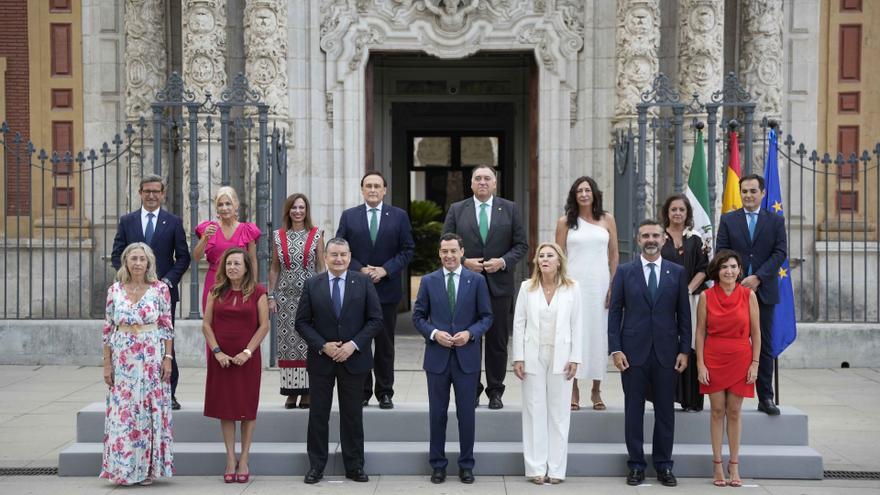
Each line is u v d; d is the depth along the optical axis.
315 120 17.00
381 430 10.00
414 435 9.99
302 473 9.54
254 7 16.44
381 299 10.19
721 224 10.04
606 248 10.19
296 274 10.31
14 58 17.97
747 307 9.03
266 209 13.83
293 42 16.89
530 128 17.64
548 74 17.16
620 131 16.41
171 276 10.27
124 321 8.92
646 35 16.50
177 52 18.02
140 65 17.30
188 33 16.30
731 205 11.74
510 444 9.84
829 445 10.45
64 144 17.95
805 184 17.94
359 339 9.14
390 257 10.36
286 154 15.90
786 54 17.86
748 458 9.43
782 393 13.05
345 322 9.15
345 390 9.20
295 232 10.49
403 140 22.47
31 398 12.59
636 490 8.95
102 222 17.75
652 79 16.50
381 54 17.64
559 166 17.16
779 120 17.41
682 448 9.66
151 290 9.05
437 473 9.20
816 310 17.94
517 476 9.48
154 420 8.98
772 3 17.27
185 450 9.60
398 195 22.52
